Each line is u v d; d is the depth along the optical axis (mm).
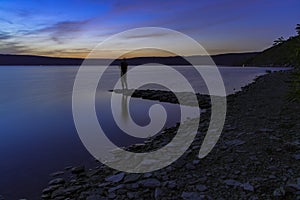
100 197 4250
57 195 4586
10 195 4699
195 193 4043
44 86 29078
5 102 16578
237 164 5016
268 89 16297
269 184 4098
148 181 4621
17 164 6211
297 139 6051
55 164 6188
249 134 6844
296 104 10297
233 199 3781
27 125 10281
